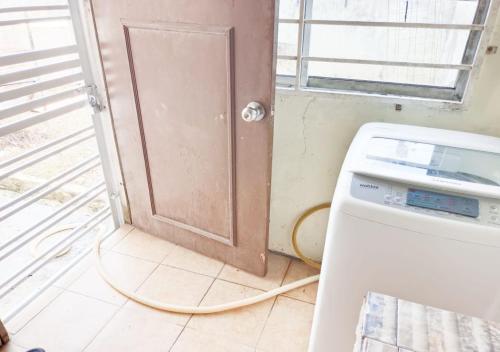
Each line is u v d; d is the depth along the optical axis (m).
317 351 1.18
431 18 1.32
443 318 0.60
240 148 1.45
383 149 1.13
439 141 1.17
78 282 1.71
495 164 1.07
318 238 1.78
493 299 0.90
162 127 1.61
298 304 1.61
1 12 1.30
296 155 1.62
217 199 1.64
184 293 1.66
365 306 0.63
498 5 1.11
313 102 1.48
